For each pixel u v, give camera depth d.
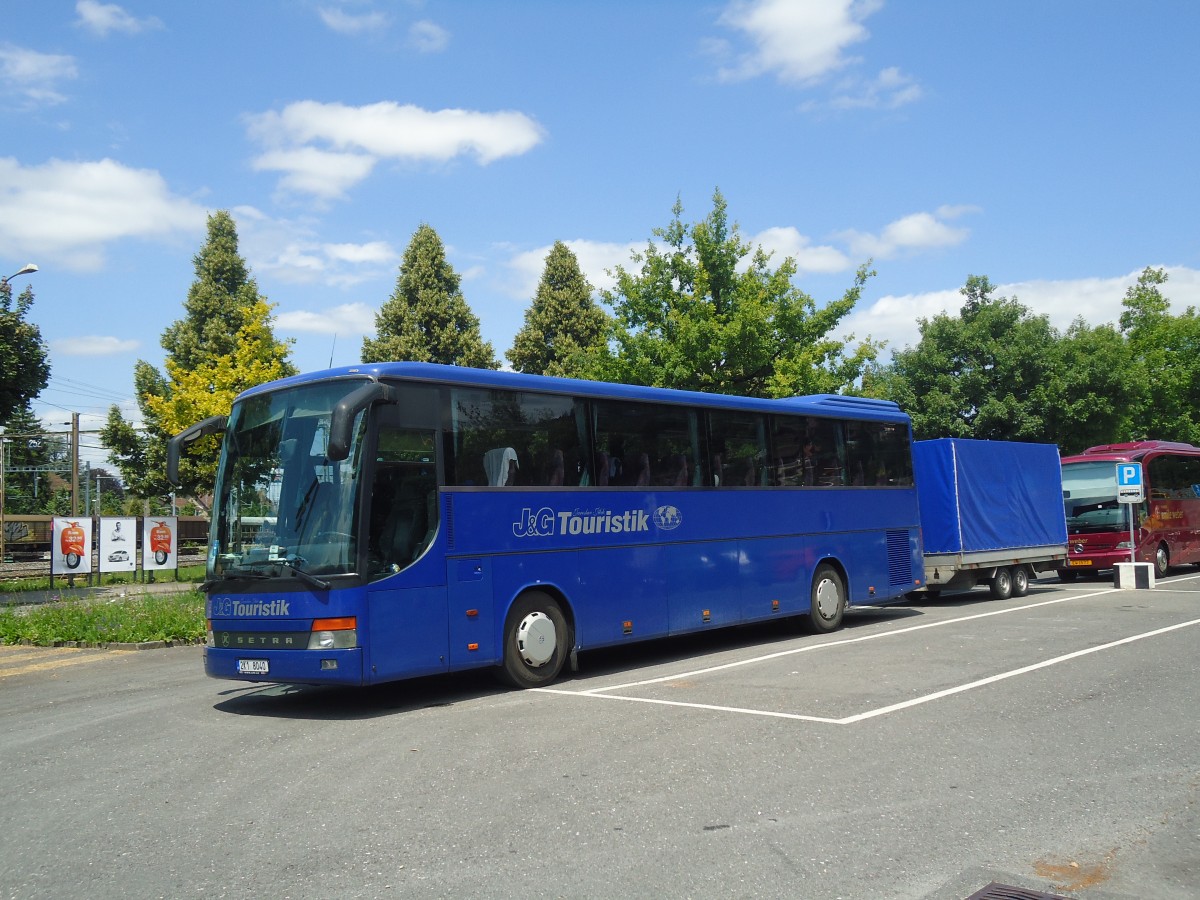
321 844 5.73
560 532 11.64
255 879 5.20
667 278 28.16
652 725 8.67
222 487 10.55
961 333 41.19
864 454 16.77
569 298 51.38
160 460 47.22
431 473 10.38
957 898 4.74
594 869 5.20
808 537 15.37
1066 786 6.61
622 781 6.86
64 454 73.06
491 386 11.09
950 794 6.44
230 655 9.96
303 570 9.60
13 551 46.28
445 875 5.17
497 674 11.28
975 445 20.42
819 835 5.68
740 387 27.44
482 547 10.76
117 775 7.58
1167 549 26.64
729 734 8.23
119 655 15.73
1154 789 6.53
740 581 14.06
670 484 13.17
